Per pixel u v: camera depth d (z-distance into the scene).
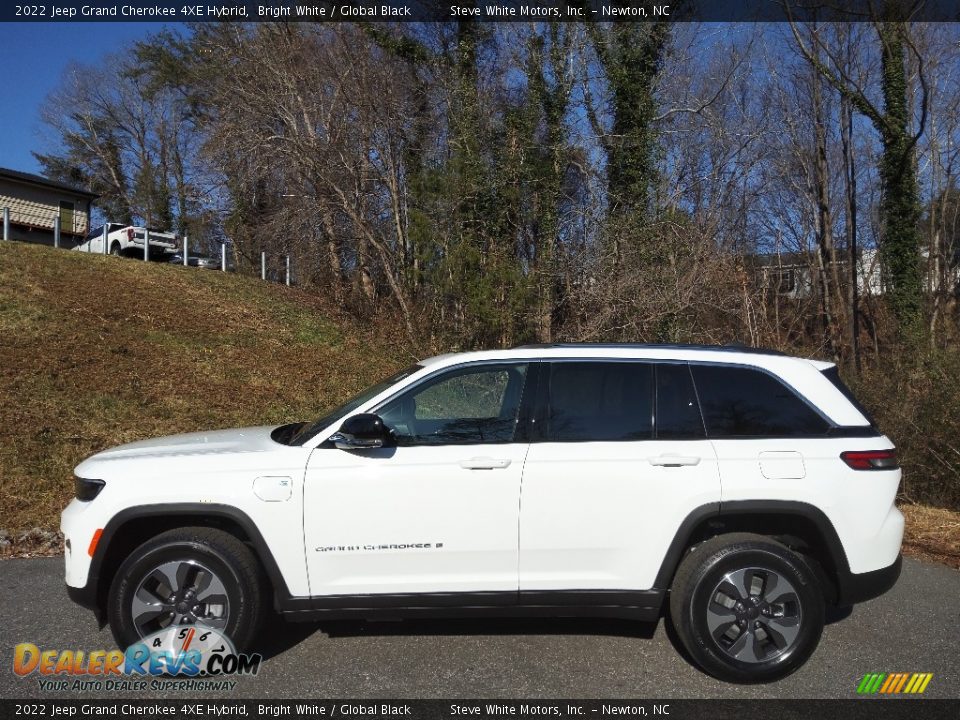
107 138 45.78
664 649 4.18
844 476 3.88
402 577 3.84
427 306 17.58
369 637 4.31
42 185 34.31
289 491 3.82
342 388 14.93
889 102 17.00
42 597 4.98
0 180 33.19
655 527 3.83
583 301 13.66
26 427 9.45
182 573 3.81
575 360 4.12
